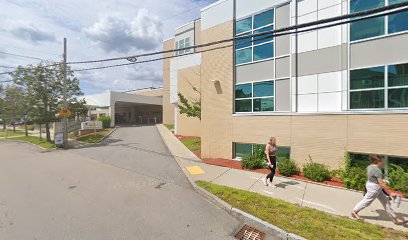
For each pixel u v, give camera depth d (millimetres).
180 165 11461
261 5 11219
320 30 9539
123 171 10727
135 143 19641
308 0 9852
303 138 9688
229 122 12297
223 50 12523
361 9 8586
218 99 12719
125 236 4980
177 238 4918
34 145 21000
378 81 8227
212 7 12961
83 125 25328
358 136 8367
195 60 22828
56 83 20766
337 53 9141
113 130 29000
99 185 8633
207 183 8305
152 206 6629
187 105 17375
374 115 8055
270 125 10727
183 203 6852
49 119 21016
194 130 22547
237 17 12141
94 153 15719
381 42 8188
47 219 5809
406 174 7082
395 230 4883
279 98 10711
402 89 7770
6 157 15062
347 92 8781
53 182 9086
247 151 11758
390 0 8031
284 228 5074
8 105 26328
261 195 7004
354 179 7574
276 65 10805
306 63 9922
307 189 7613
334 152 8852
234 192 7246
